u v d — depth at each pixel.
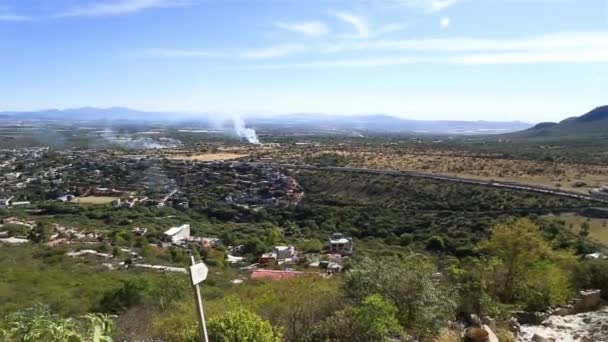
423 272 9.59
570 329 10.71
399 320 8.95
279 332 7.66
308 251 49.09
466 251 41.88
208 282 24.83
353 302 9.06
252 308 9.90
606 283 13.62
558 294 12.53
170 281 17.59
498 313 10.86
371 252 46.00
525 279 12.73
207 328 7.19
